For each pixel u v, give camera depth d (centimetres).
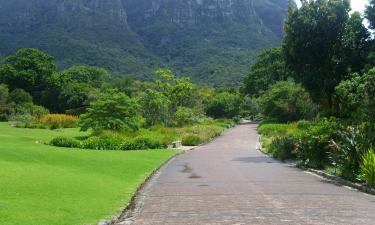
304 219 849
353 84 1944
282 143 2425
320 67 2456
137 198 1161
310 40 2409
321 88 2491
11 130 4188
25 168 1494
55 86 8819
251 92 9156
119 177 1523
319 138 1866
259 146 3381
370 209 957
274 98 5731
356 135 1511
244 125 6925
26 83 8881
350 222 818
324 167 1772
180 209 988
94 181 1358
